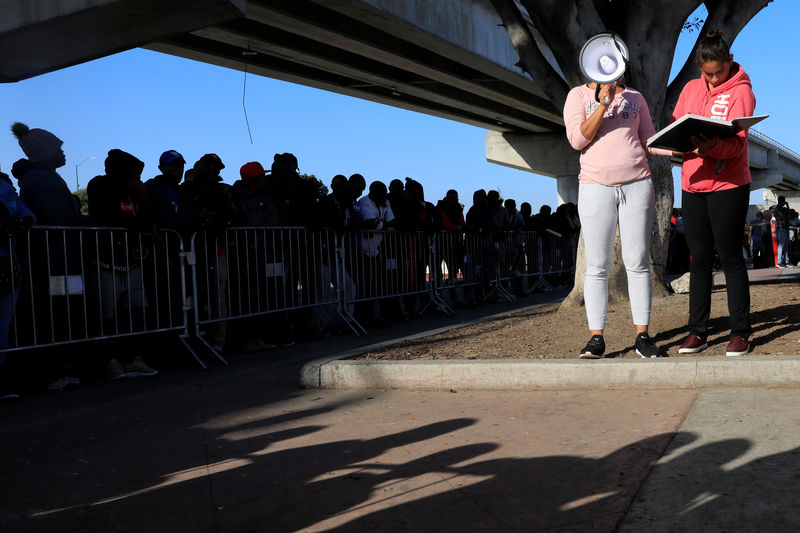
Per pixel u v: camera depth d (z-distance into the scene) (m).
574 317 6.99
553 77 8.24
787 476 2.46
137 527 2.48
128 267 6.11
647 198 4.43
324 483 2.83
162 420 4.24
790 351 4.20
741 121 3.94
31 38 9.33
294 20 14.86
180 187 6.96
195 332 6.59
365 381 4.73
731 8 7.97
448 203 11.60
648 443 2.99
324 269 8.41
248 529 2.40
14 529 2.52
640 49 7.92
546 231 14.55
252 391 5.02
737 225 4.30
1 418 4.56
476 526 2.29
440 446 3.23
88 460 3.42
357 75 20.78
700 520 2.18
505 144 35.06
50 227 5.55
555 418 3.55
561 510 2.36
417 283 10.26
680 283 8.95
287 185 8.16
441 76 20.98
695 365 3.92
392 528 2.32
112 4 8.62
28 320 5.59
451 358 5.11
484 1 19.05
